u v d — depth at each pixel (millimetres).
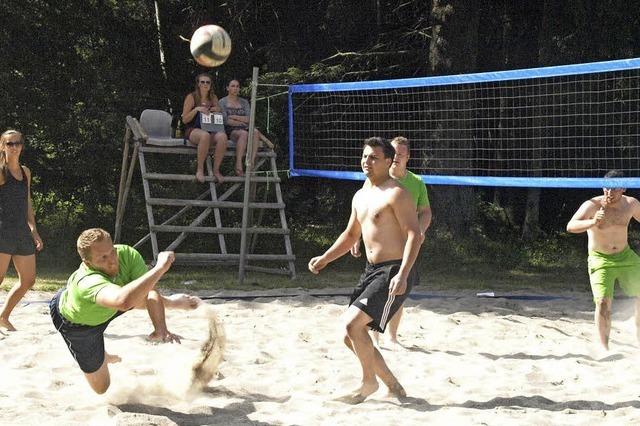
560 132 15711
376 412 4980
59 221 15336
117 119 14812
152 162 15102
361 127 15367
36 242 7402
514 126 16516
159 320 4969
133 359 6195
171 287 10391
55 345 6691
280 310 8797
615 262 6984
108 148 14695
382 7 15492
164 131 12023
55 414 4793
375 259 5258
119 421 4512
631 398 5363
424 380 5867
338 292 10094
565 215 17766
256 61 16422
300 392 5469
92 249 4668
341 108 15289
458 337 7438
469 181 9492
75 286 4664
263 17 15727
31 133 14398
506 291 10688
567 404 5227
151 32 16078
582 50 14352
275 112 15008
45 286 10250
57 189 15117
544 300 9977
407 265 5066
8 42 14188
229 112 11680
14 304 7324
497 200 17812
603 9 13492
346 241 5555
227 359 6375
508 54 16266
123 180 12078
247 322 8062
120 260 4934
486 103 15742
